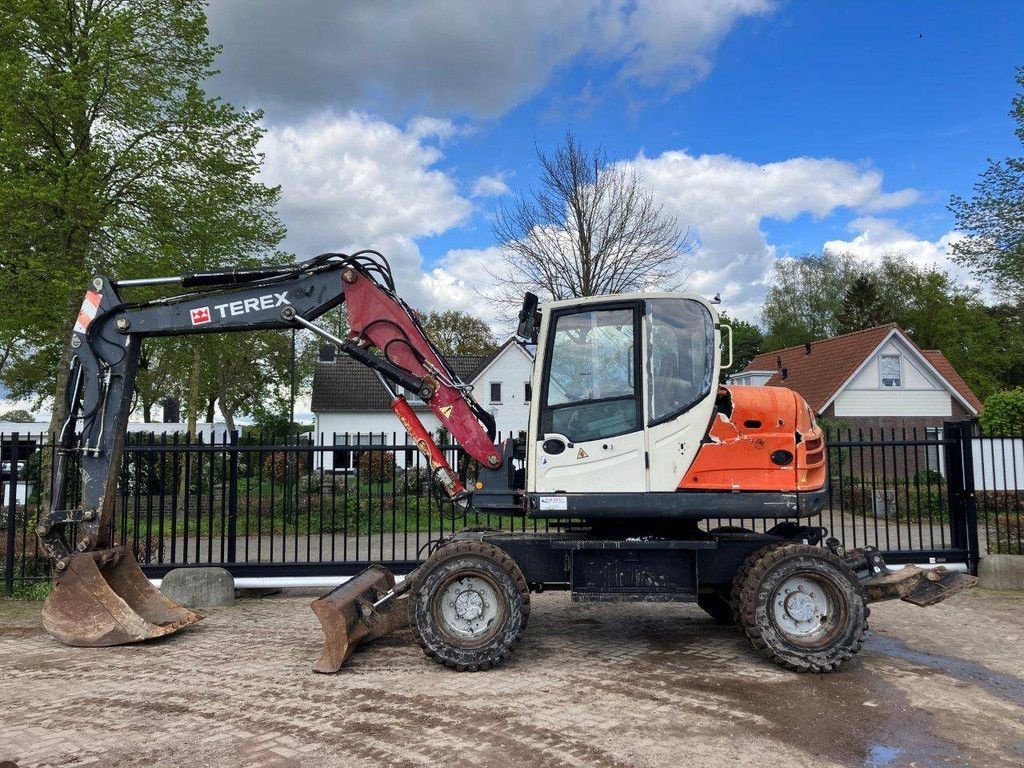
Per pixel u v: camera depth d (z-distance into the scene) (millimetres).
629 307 5656
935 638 6348
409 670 5328
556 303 5695
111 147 13555
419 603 5312
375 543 11562
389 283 6371
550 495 5488
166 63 14148
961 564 8578
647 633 6473
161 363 25359
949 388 27156
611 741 4023
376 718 4359
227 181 14852
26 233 12633
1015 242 21141
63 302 13078
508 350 33188
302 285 6348
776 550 5398
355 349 6191
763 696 4773
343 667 5410
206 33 14219
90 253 13578
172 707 4566
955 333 46188
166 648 5977
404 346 6160
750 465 5492
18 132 12266
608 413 5539
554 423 5570
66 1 13211
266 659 5645
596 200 24156
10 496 8086
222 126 14547
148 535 8047
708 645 6051
